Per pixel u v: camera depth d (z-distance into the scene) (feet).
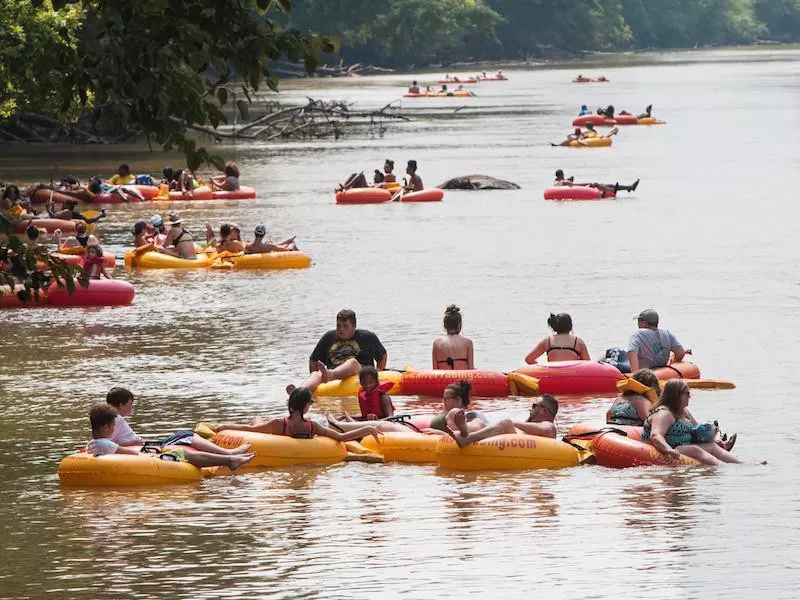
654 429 119.65
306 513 107.45
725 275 229.66
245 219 324.39
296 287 225.97
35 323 197.26
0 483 117.50
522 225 308.40
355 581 90.94
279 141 592.60
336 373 150.61
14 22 334.03
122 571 93.86
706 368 158.92
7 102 409.28
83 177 426.51
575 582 89.66
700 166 460.14
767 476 114.42
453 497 111.04
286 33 80.74
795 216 316.60
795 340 174.50
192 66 79.97
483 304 205.26
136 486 116.06
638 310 197.77
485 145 561.43
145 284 233.35
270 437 123.34
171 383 155.94
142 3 80.64
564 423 135.13
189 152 82.12
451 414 120.47
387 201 362.12
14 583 91.50
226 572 93.25
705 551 95.35
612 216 323.16
